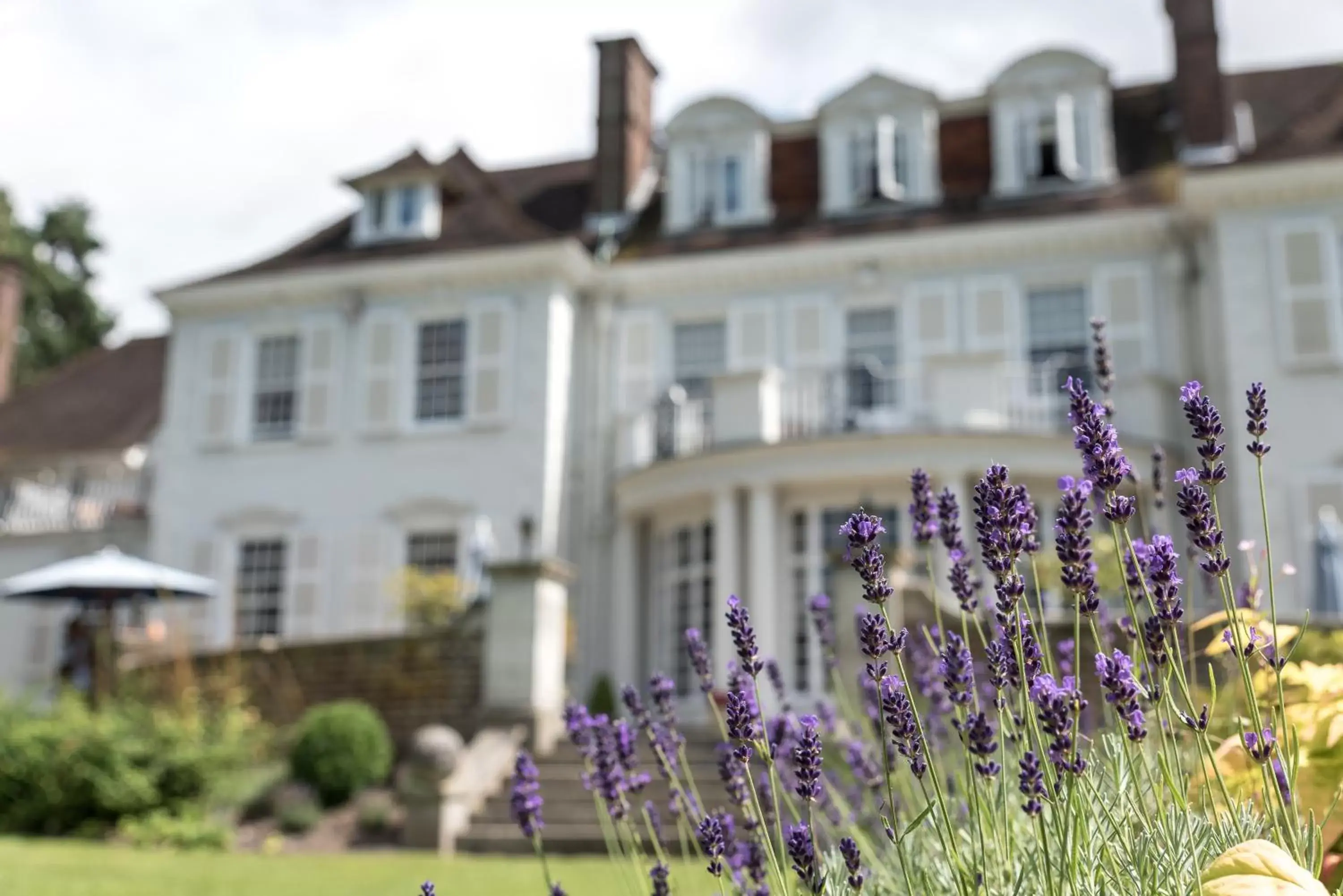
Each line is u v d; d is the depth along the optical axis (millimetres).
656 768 10828
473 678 15484
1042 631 3223
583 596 20922
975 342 20281
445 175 23359
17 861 10312
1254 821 2760
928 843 3461
